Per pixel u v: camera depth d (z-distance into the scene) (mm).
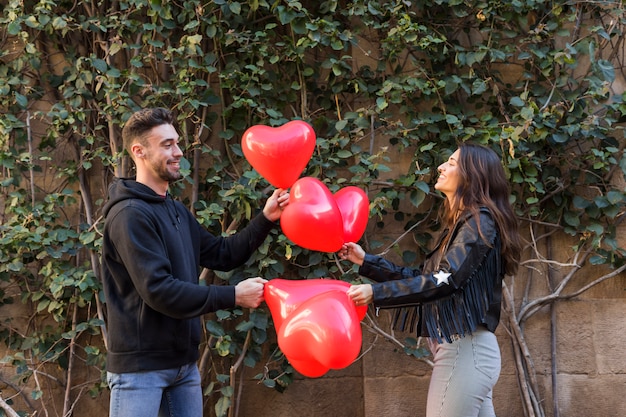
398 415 3518
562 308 3615
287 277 3525
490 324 2314
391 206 3602
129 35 3488
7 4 3576
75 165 3494
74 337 3314
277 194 2588
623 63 3678
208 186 3537
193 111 3361
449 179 2482
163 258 2104
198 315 2109
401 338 3553
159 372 2158
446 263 2223
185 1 3406
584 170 3555
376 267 2643
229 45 3539
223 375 3271
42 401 3361
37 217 3354
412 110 3551
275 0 3537
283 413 3529
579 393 3566
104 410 3482
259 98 3521
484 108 3670
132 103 3334
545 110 3531
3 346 3459
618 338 3588
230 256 2537
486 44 3627
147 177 2266
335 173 3453
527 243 3562
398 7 3428
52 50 3592
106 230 2152
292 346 2117
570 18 3520
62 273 3352
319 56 3639
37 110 3568
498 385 3561
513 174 3498
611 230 3527
